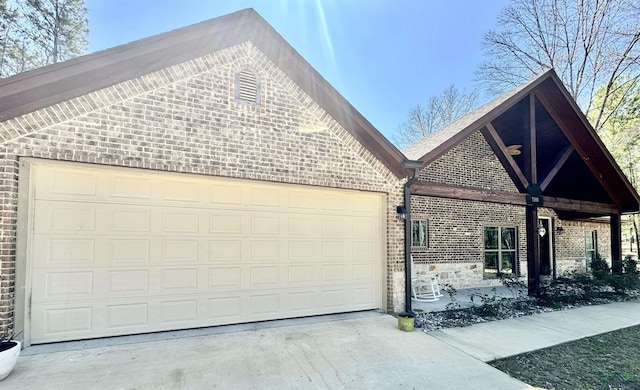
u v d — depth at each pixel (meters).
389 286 6.73
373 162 6.77
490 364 4.34
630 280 9.31
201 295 5.33
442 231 10.01
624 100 15.60
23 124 4.15
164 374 3.72
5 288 3.98
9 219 4.05
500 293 9.23
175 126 4.99
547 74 8.37
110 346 4.45
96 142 4.50
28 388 3.34
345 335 5.22
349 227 6.71
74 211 4.61
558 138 9.83
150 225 5.05
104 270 4.73
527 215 8.70
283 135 5.88
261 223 5.89
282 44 5.84
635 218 18.25
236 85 5.54
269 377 3.74
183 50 5.12
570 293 8.91
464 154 10.41
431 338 5.22
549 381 3.89
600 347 5.05
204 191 5.46
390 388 3.57
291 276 6.09
